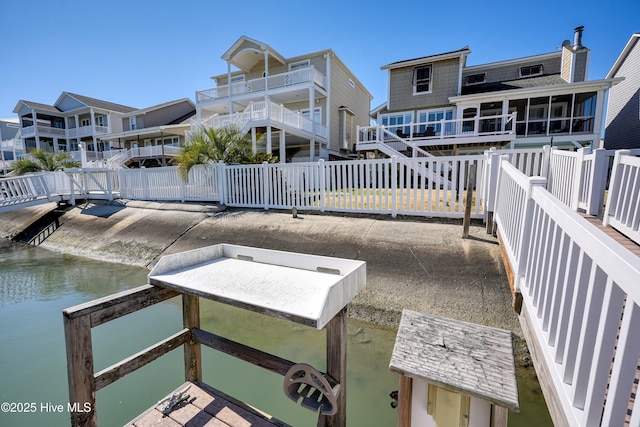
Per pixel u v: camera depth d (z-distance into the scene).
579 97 13.45
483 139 12.37
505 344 1.55
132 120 24.17
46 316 4.45
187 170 8.98
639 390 0.85
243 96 15.95
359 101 20.66
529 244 2.22
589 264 1.27
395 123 16.75
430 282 4.00
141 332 3.91
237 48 15.84
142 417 2.14
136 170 10.35
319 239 5.54
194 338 2.54
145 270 6.32
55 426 2.47
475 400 1.33
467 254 4.24
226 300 1.80
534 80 15.01
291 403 2.62
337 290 1.75
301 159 17.53
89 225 9.05
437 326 1.72
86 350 1.81
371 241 5.08
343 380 1.98
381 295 4.04
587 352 1.19
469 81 16.95
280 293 1.85
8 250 8.48
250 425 2.08
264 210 7.57
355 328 3.69
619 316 1.00
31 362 3.35
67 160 17.39
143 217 8.48
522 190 2.58
